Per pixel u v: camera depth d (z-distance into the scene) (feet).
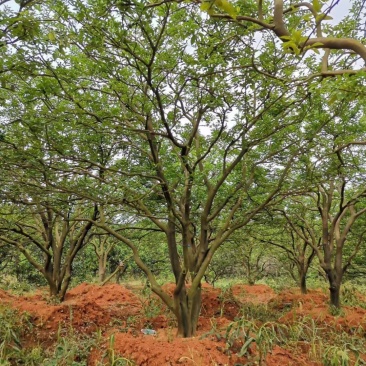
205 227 21.44
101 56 16.88
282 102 18.01
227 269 64.85
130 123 19.71
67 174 18.25
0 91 17.95
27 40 13.35
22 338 19.99
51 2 14.61
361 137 23.57
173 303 19.49
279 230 37.37
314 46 7.66
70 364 16.11
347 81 9.23
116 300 29.86
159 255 55.42
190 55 17.24
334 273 27.09
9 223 24.11
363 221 31.42
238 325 17.03
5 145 17.31
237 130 19.63
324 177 23.89
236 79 17.38
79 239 30.73
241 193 21.75
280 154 21.18
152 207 23.17
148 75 15.93
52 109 17.30
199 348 15.96
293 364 15.97
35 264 29.68
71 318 21.43
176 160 23.20
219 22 17.08
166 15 14.60
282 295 33.60
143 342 17.08
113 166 20.27
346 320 22.35
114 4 12.25
